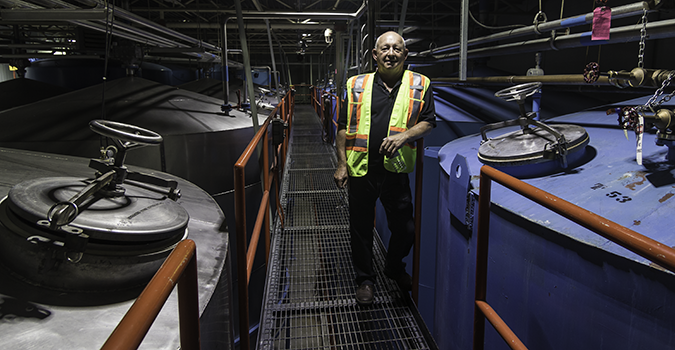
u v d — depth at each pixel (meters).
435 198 3.80
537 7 8.31
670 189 1.50
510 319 1.84
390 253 2.54
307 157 7.73
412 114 2.20
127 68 6.62
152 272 1.38
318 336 2.33
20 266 1.23
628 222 1.42
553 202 1.06
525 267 1.72
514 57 9.07
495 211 1.90
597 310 1.39
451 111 4.77
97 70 12.01
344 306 2.55
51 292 1.22
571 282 1.49
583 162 1.99
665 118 1.60
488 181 1.50
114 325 1.15
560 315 1.54
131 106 5.71
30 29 13.99
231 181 6.04
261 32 16.19
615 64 5.74
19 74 10.50
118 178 1.47
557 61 7.32
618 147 2.01
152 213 1.48
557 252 1.54
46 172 1.87
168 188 1.79
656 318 1.21
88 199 1.37
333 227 3.91
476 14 9.91
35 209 1.21
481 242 1.53
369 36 4.69
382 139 2.25
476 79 5.31
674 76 1.61
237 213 1.65
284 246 3.50
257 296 6.71
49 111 5.22
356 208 2.42
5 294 1.16
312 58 29.47
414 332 2.30
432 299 4.06
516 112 4.51
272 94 16.20
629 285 1.28
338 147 2.39
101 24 5.03
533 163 1.96
